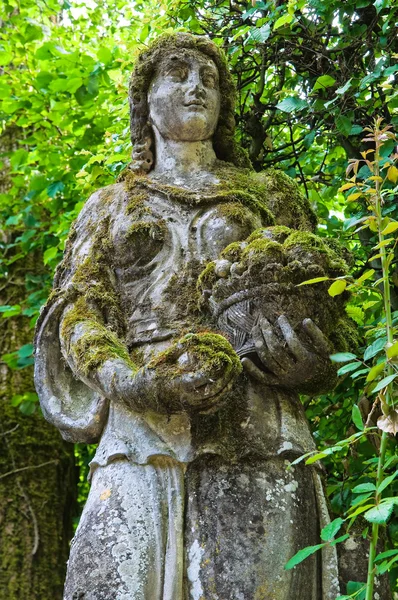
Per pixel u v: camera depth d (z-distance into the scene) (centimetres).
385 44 449
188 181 354
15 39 781
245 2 522
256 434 302
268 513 290
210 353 288
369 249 463
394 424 277
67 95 712
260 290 302
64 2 862
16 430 734
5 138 879
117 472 300
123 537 287
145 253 334
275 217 355
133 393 295
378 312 435
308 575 291
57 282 352
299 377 307
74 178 715
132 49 595
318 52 468
